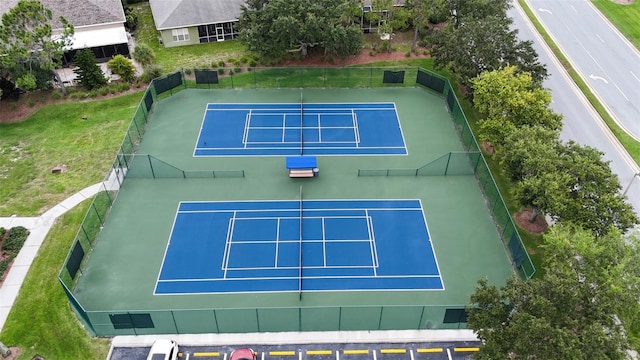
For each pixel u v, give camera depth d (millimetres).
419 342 30719
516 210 40062
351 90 54125
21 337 30531
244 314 30594
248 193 41406
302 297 33344
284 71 55250
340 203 40531
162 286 34000
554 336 23531
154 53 59781
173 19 60375
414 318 31078
